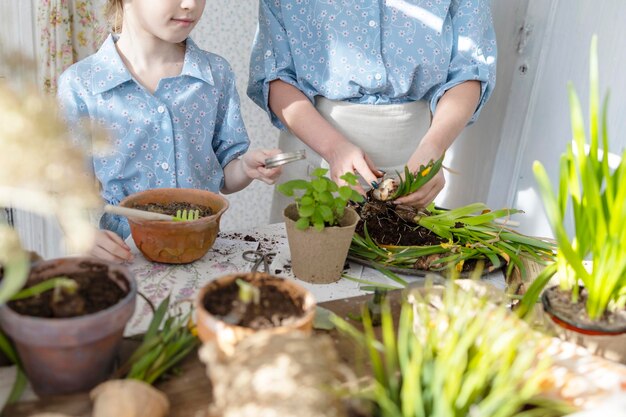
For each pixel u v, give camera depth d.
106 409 0.57
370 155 1.54
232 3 2.15
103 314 0.62
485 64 1.54
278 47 1.53
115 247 0.99
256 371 0.55
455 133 1.46
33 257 0.76
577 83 1.75
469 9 1.53
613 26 1.61
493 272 1.07
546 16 1.83
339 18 1.46
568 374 0.66
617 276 0.73
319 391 0.54
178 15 1.17
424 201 1.26
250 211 2.52
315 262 0.97
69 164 0.61
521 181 2.01
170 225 0.95
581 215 0.78
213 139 1.44
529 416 0.62
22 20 1.83
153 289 0.93
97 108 1.24
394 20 1.48
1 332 0.67
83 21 1.90
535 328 0.80
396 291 0.94
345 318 0.85
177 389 0.69
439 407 0.57
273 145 2.47
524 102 1.96
